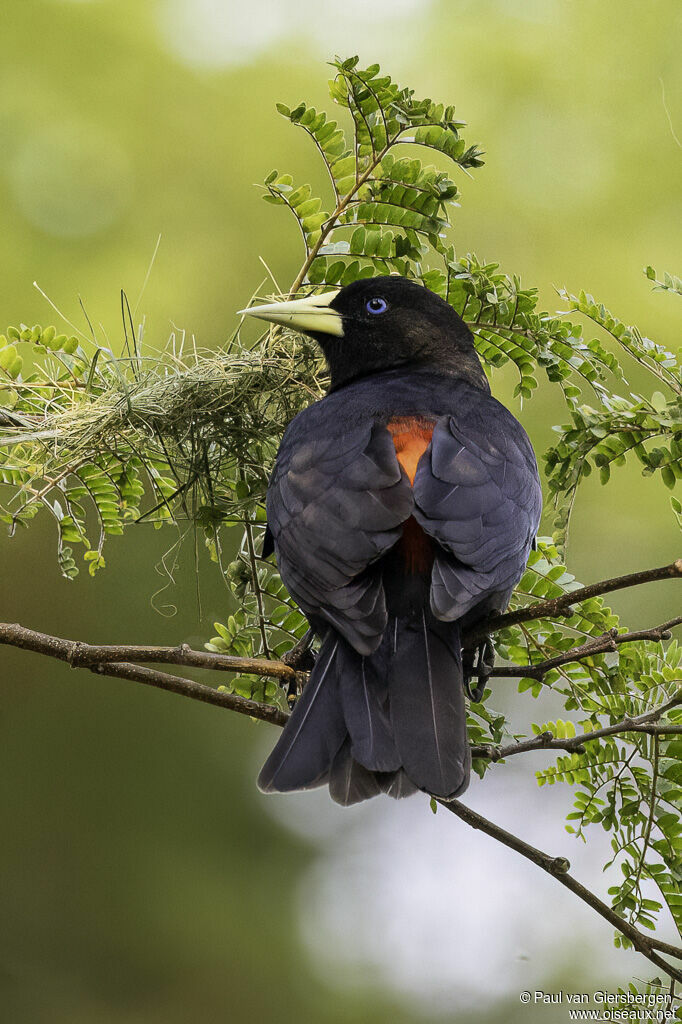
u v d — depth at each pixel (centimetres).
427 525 611
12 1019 1303
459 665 597
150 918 1338
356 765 566
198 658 620
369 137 734
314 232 767
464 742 569
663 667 700
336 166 747
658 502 1278
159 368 805
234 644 757
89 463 778
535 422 1221
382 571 614
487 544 618
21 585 1252
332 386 799
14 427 767
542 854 654
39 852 1348
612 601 1271
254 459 779
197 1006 1321
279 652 763
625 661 711
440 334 775
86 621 1242
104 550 1233
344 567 605
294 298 812
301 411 729
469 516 620
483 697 721
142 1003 1301
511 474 659
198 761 1391
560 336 738
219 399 770
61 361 780
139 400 765
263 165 1337
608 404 713
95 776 1370
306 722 580
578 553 1274
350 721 573
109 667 629
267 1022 1301
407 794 554
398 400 695
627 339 728
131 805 1370
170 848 1370
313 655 727
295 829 1398
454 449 650
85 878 1348
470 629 654
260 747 1406
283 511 645
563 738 720
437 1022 1297
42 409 784
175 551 1214
